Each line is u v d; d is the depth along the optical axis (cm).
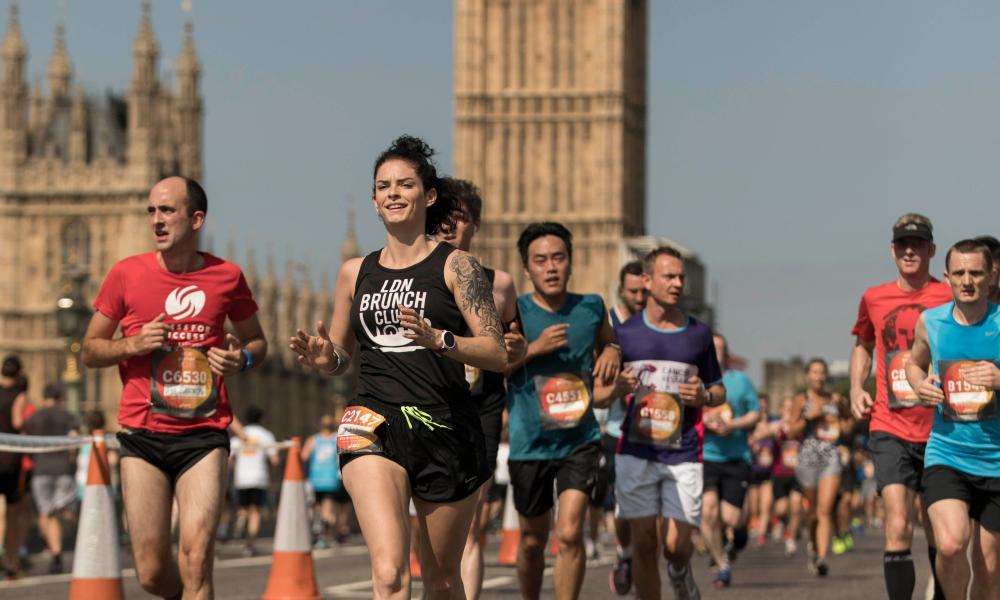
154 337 1820
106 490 2344
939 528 1947
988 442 1956
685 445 2294
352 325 1533
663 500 2298
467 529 1537
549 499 2228
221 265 1903
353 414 1499
